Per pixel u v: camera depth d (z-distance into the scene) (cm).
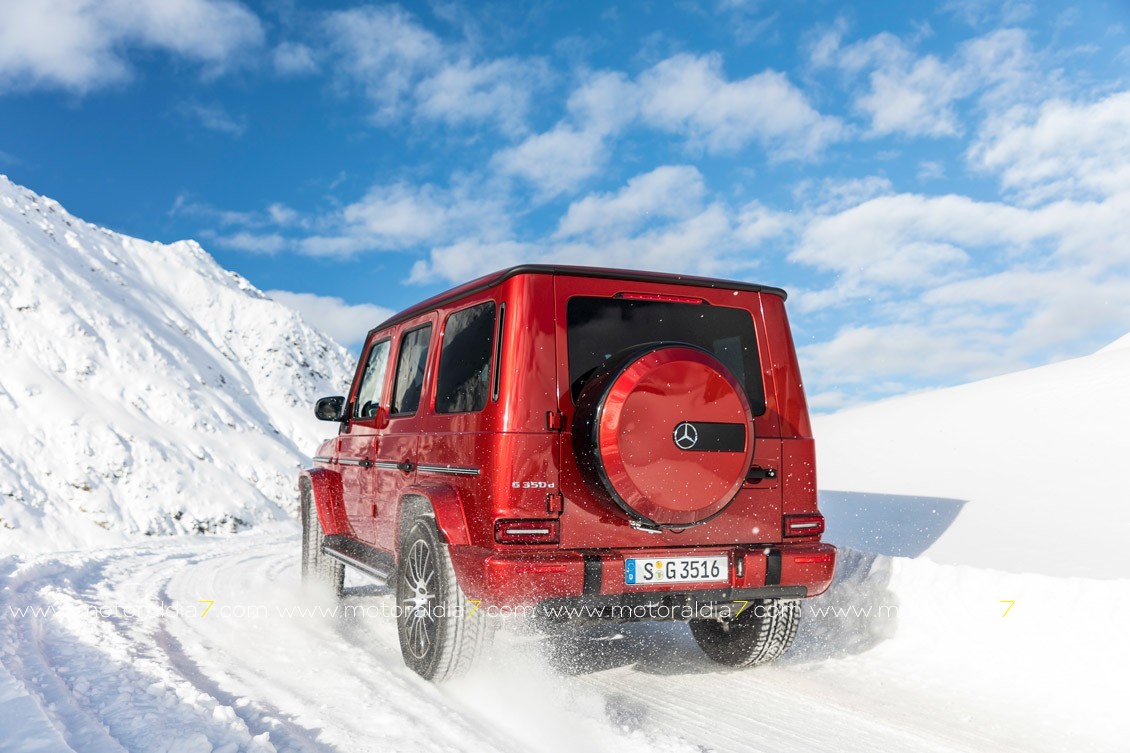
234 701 351
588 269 389
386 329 574
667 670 446
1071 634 425
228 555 1130
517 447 360
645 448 350
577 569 351
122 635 493
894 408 2133
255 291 7769
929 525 816
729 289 422
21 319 4362
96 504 3291
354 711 343
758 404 412
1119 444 1203
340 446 620
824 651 492
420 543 416
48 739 250
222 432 4162
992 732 346
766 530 401
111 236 7000
